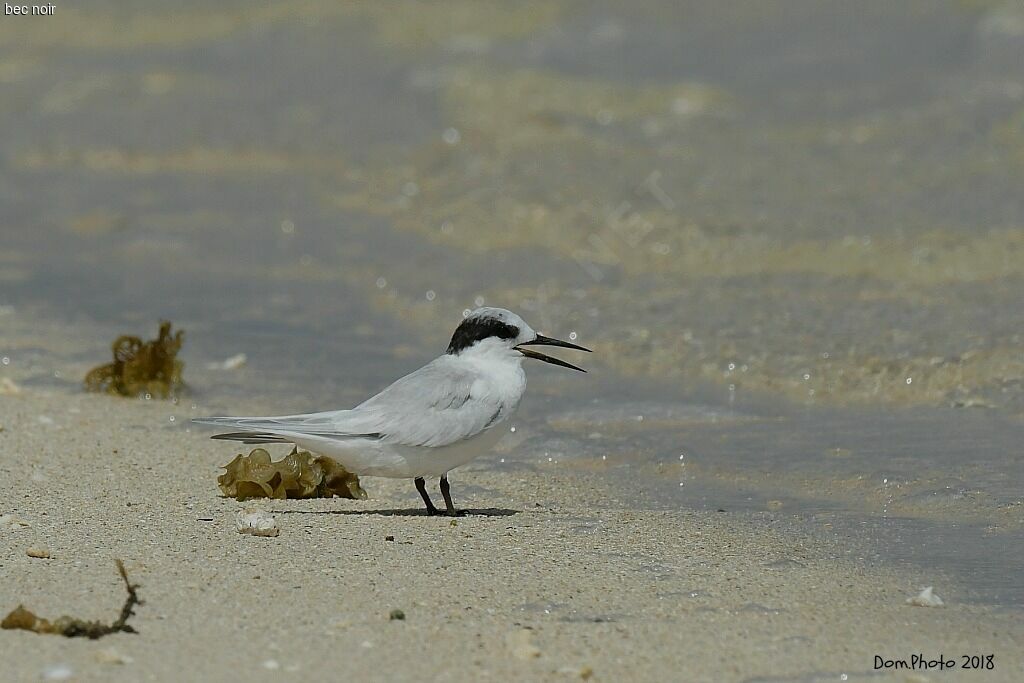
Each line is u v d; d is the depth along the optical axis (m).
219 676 6.39
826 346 13.77
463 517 9.37
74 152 25.33
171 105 27.62
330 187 22.48
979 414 11.85
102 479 10.13
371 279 17.67
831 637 7.10
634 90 25.06
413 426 9.12
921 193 18.61
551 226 18.86
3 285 17.69
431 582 7.81
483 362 9.60
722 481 10.45
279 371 13.88
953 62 24.56
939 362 13.00
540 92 25.41
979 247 16.30
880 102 23.20
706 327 14.70
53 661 6.50
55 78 29.94
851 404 12.51
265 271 18.31
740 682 6.52
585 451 11.22
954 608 7.57
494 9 31.22
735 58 26.66
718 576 8.08
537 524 9.19
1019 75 23.36
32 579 7.69
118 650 6.66
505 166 21.72
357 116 25.73
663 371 13.76
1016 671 6.68
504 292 16.48
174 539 8.55
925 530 9.06
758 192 19.31
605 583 7.89
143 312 16.38
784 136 22.14
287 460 10.03
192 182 23.42
